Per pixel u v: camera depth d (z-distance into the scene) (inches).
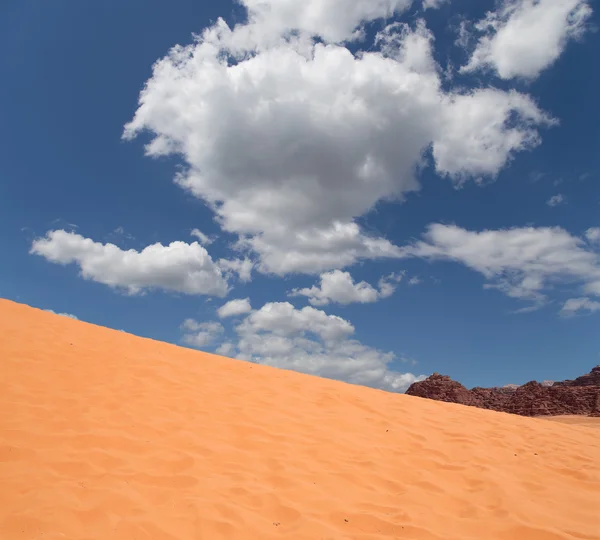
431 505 267.6
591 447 423.8
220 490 252.8
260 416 383.2
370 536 221.6
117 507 221.5
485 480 307.7
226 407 390.9
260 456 309.3
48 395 352.5
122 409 350.9
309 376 561.0
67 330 521.3
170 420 344.8
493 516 258.5
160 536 202.1
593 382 2674.7
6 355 410.0
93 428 311.4
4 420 300.4
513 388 3117.6
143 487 245.9
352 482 288.7
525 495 290.8
